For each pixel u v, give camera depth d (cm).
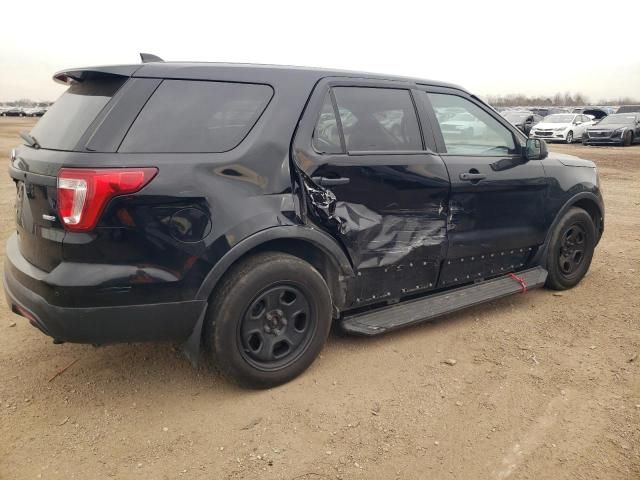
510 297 473
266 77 320
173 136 284
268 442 273
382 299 370
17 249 321
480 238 405
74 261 266
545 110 3759
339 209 331
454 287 419
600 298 470
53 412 296
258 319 310
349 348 372
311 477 248
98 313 269
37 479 246
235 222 290
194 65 304
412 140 371
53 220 268
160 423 288
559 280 479
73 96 307
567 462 259
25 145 314
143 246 270
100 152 265
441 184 372
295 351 326
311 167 318
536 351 370
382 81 367
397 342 382
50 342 378
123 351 365
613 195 1041
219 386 324
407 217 362
